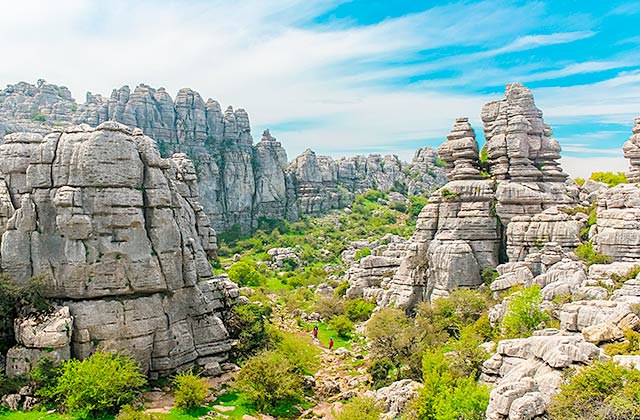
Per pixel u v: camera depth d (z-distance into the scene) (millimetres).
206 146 179625
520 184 81625
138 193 52250
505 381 37531
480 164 90125
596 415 30062
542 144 87688
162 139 170750
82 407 42656
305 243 166625
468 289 70188
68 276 49250
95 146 50469
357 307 86000
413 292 81750
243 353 58375
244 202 177500
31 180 51312
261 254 153500
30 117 164250
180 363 52969
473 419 34938
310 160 196250
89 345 48344
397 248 110312
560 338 39000
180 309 54812
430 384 40094
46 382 44562
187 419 44031
